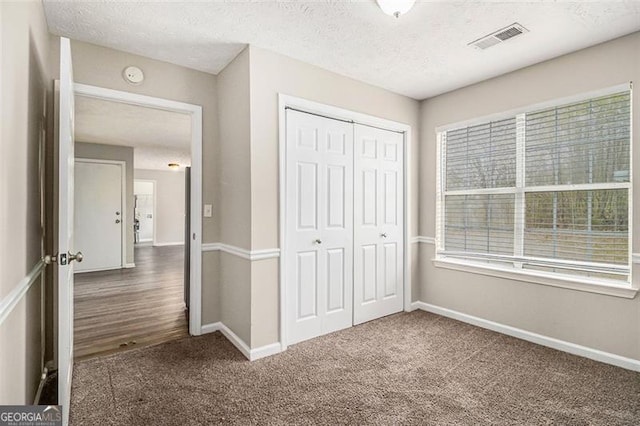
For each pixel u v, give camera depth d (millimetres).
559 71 2604
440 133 3531
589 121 2492
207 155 2934
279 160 2580
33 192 1747
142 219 11172
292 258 2699
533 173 2801
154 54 2588
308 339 2801
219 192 2990
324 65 2779
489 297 3055
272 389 2033
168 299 4133
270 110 2535
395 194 3496
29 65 1574
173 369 2285
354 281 3133
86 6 1958
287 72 2623
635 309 2246
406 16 2061
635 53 2244
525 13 2021
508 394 1982
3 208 1152
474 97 3182
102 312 3604
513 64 2748
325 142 2906
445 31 2238
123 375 2205
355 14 2047
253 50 2451
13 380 1318
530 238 2830
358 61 2703
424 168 3650
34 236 1793
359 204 3170
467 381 2131
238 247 2629
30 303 1702
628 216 2316
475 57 2621
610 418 1757
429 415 1783
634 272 2260
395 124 3424
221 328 2967
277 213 2578
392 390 2027
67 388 1706
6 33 1179
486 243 3139
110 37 2326
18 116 1372
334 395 1971
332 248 2965
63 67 1666
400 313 3506
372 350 2594
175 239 10297
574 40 2346
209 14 2049
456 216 3402
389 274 3443
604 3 1911
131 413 1799
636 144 2248
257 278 2473
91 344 2730
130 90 2564
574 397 1950
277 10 2010
